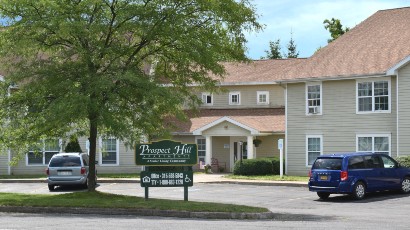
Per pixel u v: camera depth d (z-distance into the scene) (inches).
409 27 1310.3
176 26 759.7
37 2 724.7
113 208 702.5
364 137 1223.5
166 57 830.5
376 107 1211.2
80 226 558.6
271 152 1483.8
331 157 867.4
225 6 769.6
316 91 1298.0
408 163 1061.1
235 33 797.9
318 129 1289.4
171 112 820.6
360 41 1348.4
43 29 752.3
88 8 744.3
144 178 761.6
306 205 803.4
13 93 781.3
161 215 679.7
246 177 1261.1
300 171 1314.0
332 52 1354.6
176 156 765.9
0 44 759.7
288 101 1341.0
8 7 744.3
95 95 730.2
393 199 854.5
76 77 756.6
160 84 785.6
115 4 762.2
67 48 799.1
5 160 1486.2
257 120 1492.4
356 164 863.1
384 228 542.3
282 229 534.3
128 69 754.8
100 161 1494.8
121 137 751.1
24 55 790.5
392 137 1186.6
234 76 1669.5
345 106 1252.5
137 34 785.6
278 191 1019.3
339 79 1248.2
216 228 541.0
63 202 746.2
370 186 871.1
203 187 1122.0
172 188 1117.7
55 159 1106.7
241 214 650.8
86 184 1120.8
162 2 753.0
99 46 753.0
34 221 608.1
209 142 1471.5
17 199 790.5
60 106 698.8
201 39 782.5
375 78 1208.8
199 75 828.6
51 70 755.4
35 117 762.2
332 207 772.0
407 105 1145.4
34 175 1455.5
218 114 1615.4
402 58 1181.7
